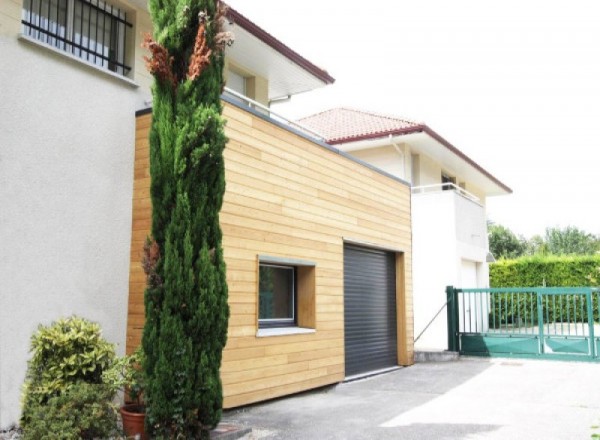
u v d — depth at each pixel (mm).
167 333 5234
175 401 5137
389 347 12320
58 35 7348
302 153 9258
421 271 16016
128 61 8117
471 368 11953
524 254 42938
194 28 5855
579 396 8430
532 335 13297
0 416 5648
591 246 43625
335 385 9688
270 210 8297
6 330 5762
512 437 5891
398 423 6617
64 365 5359
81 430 4895
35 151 6199
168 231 5410
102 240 6898
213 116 5555
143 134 7418
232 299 7363
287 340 8453
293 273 9391
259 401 7812
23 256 5980
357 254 11250
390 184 12578
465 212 17000
